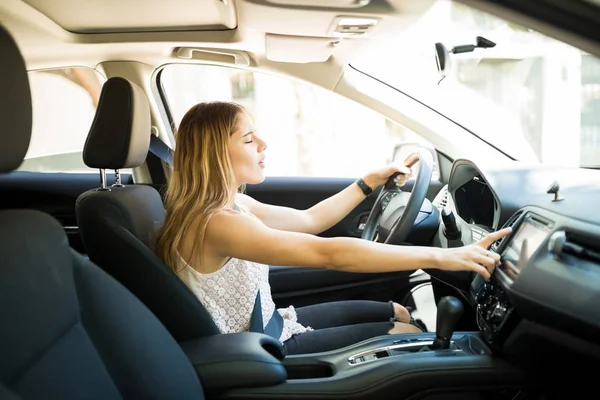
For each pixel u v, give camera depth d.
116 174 1.58
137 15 2.10
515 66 2.18
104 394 0.93
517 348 1.22
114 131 1.51
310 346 1.65
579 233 1.18
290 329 1.71
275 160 3.81
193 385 1.15
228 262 1.51
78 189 2.76
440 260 1.33
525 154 2.27
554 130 2.04
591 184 1.51
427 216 2.14
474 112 2.41
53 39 2.29
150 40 2.33
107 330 0.99
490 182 1.66
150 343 1.07
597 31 0.87
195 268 1.49
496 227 1.64
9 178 2.71
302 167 2.97
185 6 1.98
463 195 2.05
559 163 1.81
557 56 1.92
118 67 2.50
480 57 2.24
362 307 1.92
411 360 1.29
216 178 1.49
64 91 2.70
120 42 2.35
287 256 1.40
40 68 2.57
